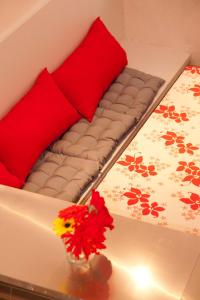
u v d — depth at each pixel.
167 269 1.46
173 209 2.26
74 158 2.52
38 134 2.48
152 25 3.49
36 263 1.52
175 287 1.40
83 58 2.89
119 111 2.85
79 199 2.36
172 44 3.52
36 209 1.72
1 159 2.36
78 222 1.42
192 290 1.39
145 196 2.33
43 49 2.75
